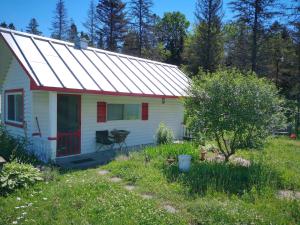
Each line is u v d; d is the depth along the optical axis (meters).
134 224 5.12
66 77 10.70
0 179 6.76
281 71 34.78
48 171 7.98
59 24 56.88
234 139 9.48
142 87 13.59
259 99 9.18
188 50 41.19
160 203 6.20
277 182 7.70
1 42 11.44
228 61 39.34
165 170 8.66
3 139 10.75
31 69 10.00
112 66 13.98
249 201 6.37
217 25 36.69
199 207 5.84
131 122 14.03
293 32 29.80
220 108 9.29
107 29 44.06
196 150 10.81
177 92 15.50
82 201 6.07
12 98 12.95
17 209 5.69
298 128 23.39
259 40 31.73
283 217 5.46
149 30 44.56
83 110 11.88
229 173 8.15
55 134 10.01
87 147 12.07
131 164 9.38
